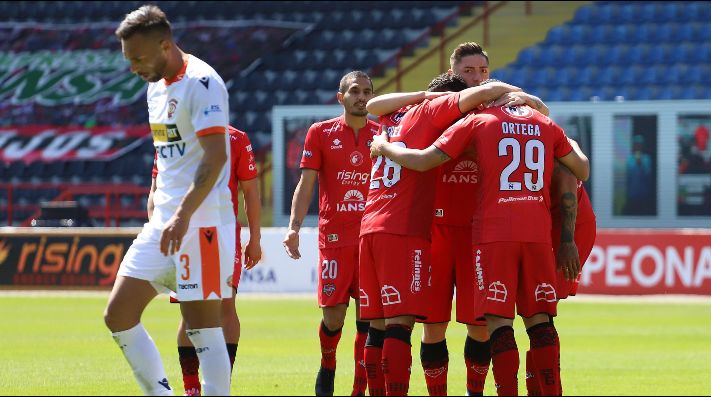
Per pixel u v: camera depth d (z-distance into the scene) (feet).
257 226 99.25
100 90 364.38
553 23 353.92
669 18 346.13
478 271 81.41
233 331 95.71
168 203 73.36
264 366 126.00
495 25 357.61
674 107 257.75
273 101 349.00
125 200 331.16
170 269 73.51
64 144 346.33
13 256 256.32
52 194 340.39
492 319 80.69
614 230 234.17
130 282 73.31
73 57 381.19
